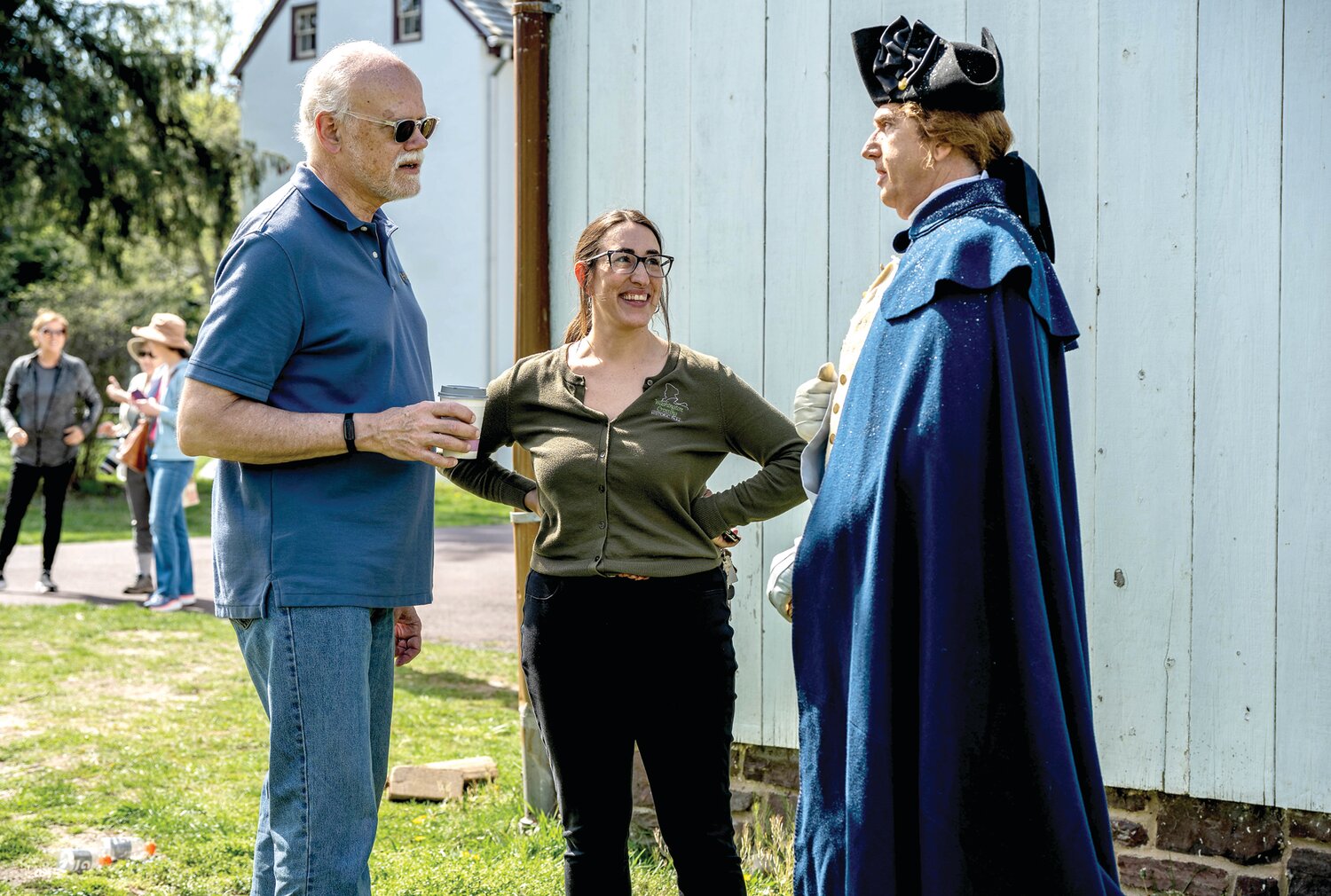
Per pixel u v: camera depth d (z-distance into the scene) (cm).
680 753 288
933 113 243
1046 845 218
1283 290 331
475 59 2492
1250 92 333
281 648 263
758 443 297
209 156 1966
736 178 401
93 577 1064
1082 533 355
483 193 2498
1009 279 229
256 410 258
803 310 393
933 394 226
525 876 377
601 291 296
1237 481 338
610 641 287
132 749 539
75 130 1819
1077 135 353
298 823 264
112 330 1880
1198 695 344
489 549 1310
